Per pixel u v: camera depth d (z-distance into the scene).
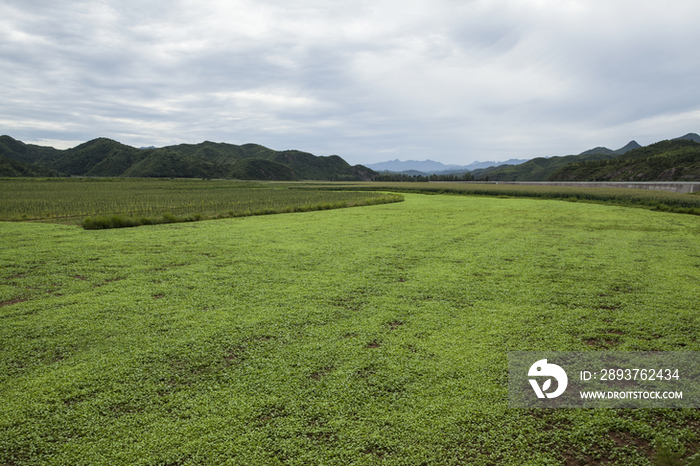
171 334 6.52
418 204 38.72
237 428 4.09
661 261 11.98
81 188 62.69
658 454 3.68
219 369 5.37
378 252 13.54
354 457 3.67
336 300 8.31
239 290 9.02
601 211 30.20
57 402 4.58
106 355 5.78
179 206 34.03
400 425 4.12
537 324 6.91
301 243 15.38
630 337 6.33
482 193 59.09
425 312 7.55
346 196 51.41
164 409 4.43
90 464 3.59
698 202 34.34
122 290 9.01
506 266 11.40
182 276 10.26
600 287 9.16
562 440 3.95
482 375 5.13
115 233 17.89
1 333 6.55
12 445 3.86
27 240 15.66
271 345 6.09
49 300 8.25
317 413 4.33
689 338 6.25
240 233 18.11
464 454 3.74
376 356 5.70
